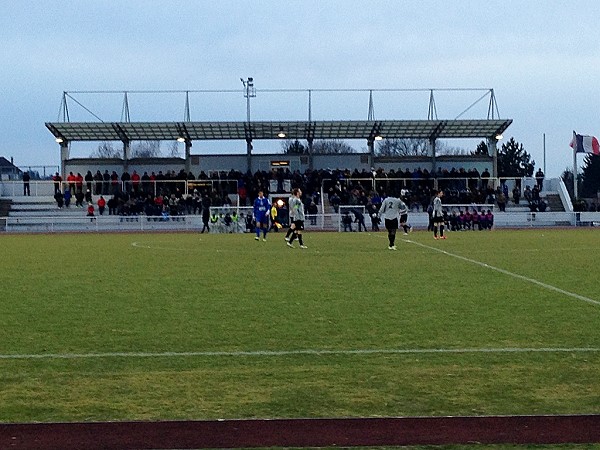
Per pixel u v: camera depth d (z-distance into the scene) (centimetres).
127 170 6450
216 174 6256
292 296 1458
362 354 916
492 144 6488
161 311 1273
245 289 1578
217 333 1063
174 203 5659
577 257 2400
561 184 6122
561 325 1105
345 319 1173
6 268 2123
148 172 6494
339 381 788
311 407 698
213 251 2848
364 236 4128
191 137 6397
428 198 5862
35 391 757
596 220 5556
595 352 918
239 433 621
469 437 613
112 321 1172
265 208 3697
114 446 594
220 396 735
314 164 6531
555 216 5544
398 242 3391
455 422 645
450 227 5106
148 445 596
